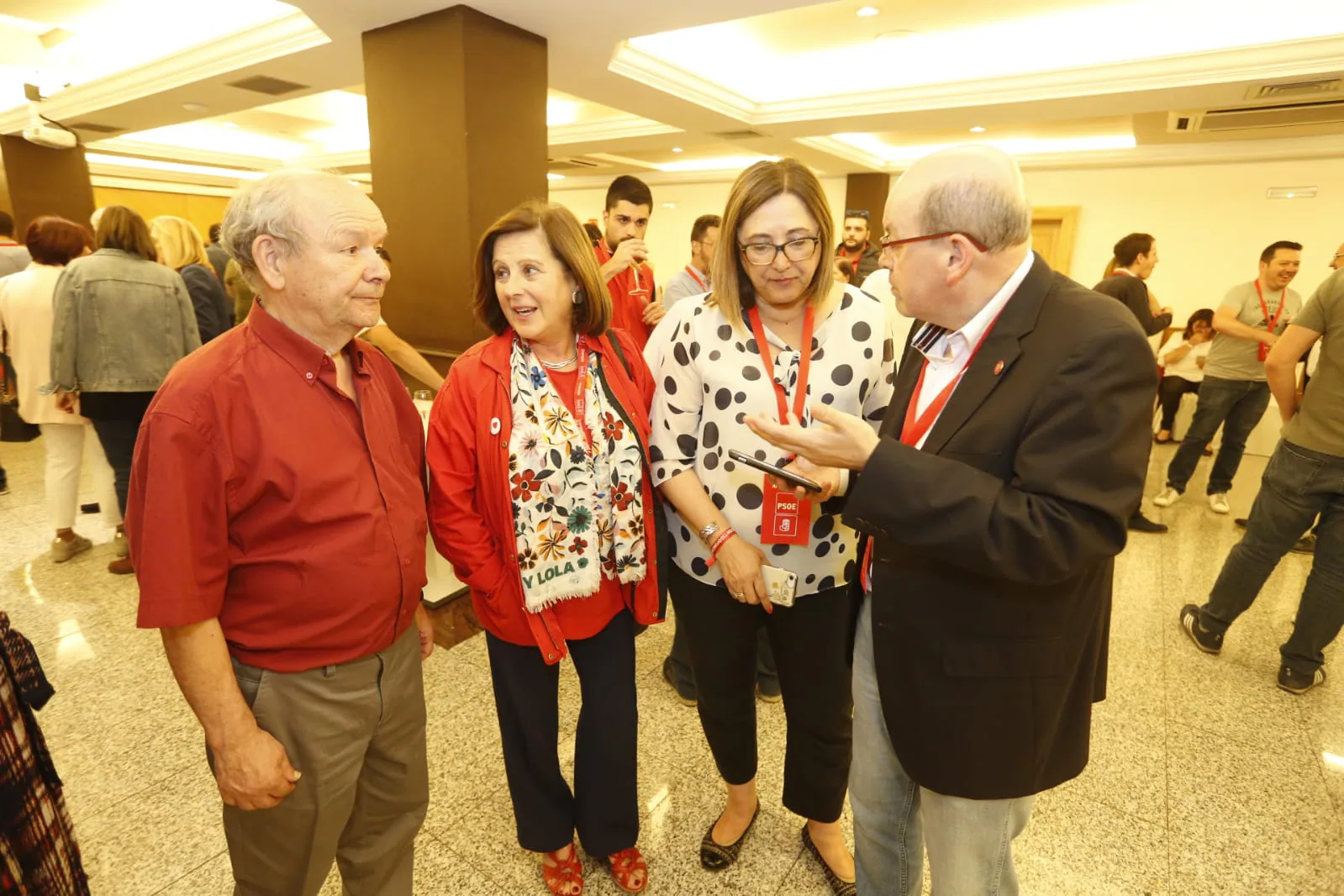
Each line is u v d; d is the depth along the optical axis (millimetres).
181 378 849
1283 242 3646
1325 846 1638
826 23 4016
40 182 6070
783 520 1275
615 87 4211
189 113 5176
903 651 993
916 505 833
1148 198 6363
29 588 2746
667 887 1506
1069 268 6777
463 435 1208
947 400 937
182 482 830
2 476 3797
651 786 1794
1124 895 1496
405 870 1276
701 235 2598
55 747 1869
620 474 1285
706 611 1383
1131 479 802
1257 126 4879
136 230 2660
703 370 1296
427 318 3234
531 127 3254
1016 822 1044
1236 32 3832
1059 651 926
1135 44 4109
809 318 1257
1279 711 2160
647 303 2516
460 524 1224
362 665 1022
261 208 859
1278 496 2248
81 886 951
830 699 1376
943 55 4504
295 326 940
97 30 4504
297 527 917
